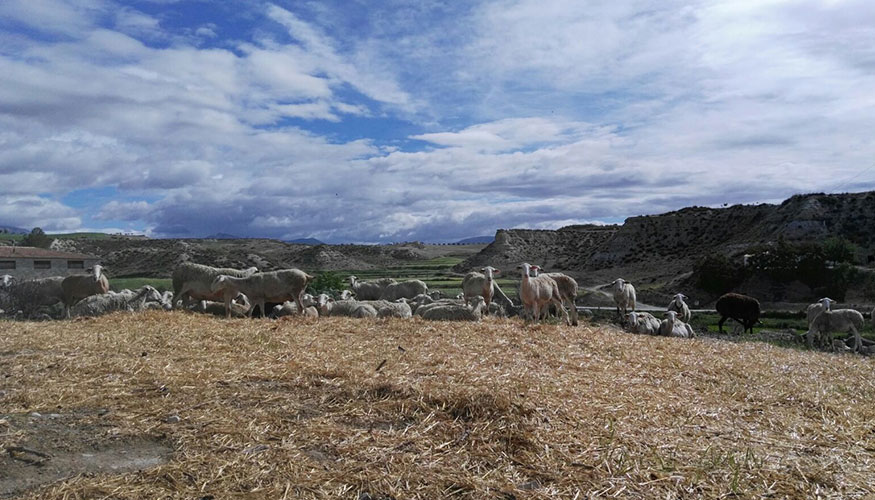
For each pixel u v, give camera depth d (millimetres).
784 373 11141
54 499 4379
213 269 17312
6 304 19625
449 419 6438
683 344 14023
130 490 4574
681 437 6469
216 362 8695
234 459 5215
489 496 4793
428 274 95062
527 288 15438
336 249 131625
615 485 5113
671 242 82375
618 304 26969
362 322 13594
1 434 5602
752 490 5172
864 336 29984
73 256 57219
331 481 4902
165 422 6105
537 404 6895
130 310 15602
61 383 7410
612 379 8984
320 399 7004
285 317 14328
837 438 6867
